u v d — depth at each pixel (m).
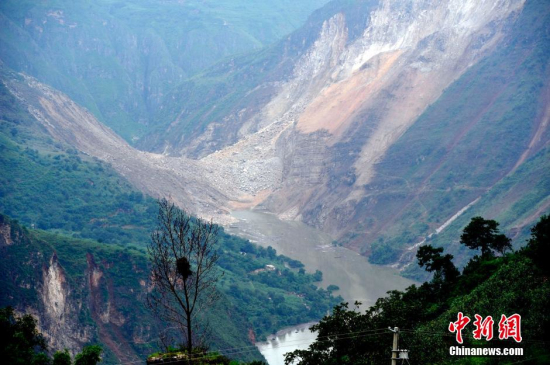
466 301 103.81
